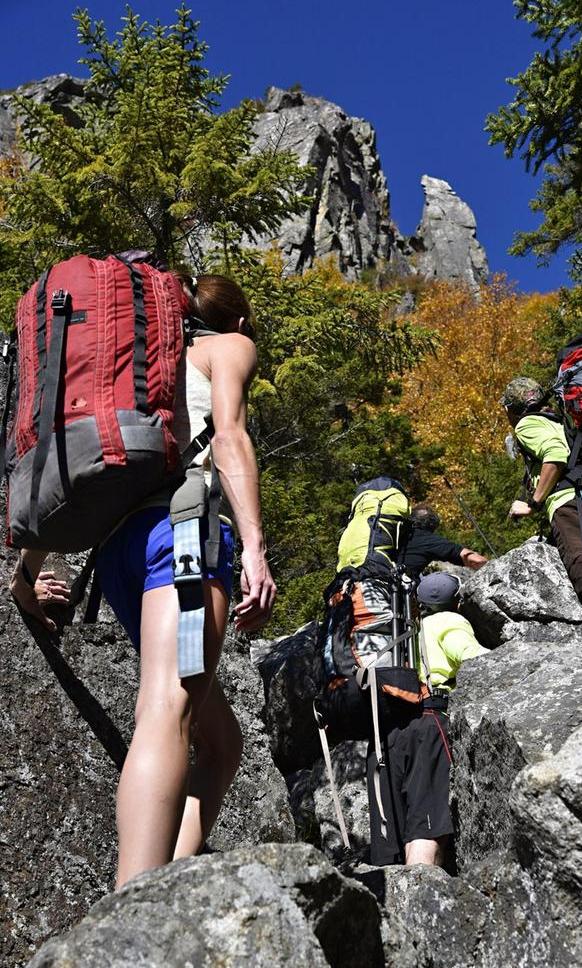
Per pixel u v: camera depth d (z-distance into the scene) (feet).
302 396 49.49
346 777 18.63
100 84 43.04
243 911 5.32
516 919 7.19
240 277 40.19
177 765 6.29
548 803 6.93
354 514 14.48
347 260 259.80
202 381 7.45
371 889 7.98
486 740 10.59
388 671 12.80
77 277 7.09
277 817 11.05
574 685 10.23
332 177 272.31
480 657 13.60
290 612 41.47
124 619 7.33
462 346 118.52
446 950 7.29
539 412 17.28
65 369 6.81
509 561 21.54
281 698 21.18
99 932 5.13
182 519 6.77
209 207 40.75
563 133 42.96
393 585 13.38
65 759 9.33
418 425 99.71
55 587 9.86
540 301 141.49
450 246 343.67
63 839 8.94
